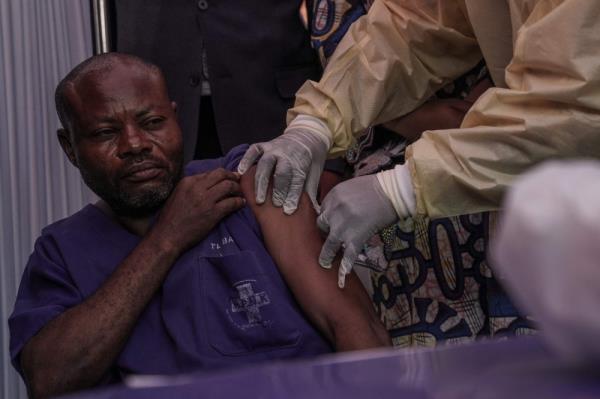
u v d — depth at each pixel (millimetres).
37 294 1630
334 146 1918
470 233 1742
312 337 1545
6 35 2676
